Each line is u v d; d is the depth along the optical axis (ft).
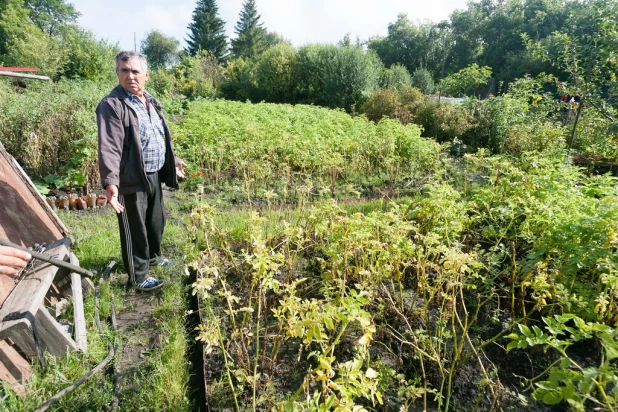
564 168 14.82
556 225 10.08
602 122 28.40
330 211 11.06
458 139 36.47
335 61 70.28
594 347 8.91
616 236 8.78
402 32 151.84
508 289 10.34
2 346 7.49
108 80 71.92
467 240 12.37
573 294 9.00
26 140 24.27
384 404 7.65
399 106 44.45
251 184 22.44
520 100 34.45
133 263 11.43
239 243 14.35
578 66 25.84
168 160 12.37
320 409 4.83
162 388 7.93
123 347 9.36
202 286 7.19
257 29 183.62
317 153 24.70
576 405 4.29
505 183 13.48
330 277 10.18
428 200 12.22
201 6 182.39
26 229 10.20
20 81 46.85
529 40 28.43
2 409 6.59
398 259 9.97
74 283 9.57
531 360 8.68
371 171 25.88
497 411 7.42
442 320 9.03
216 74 106.42
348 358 8.86
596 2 23.93
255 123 32.01
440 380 8.16
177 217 17.69
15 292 7.66
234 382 8.28
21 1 122.52
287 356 9.07
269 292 11.30
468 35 144.36
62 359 8.23
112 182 9.95
